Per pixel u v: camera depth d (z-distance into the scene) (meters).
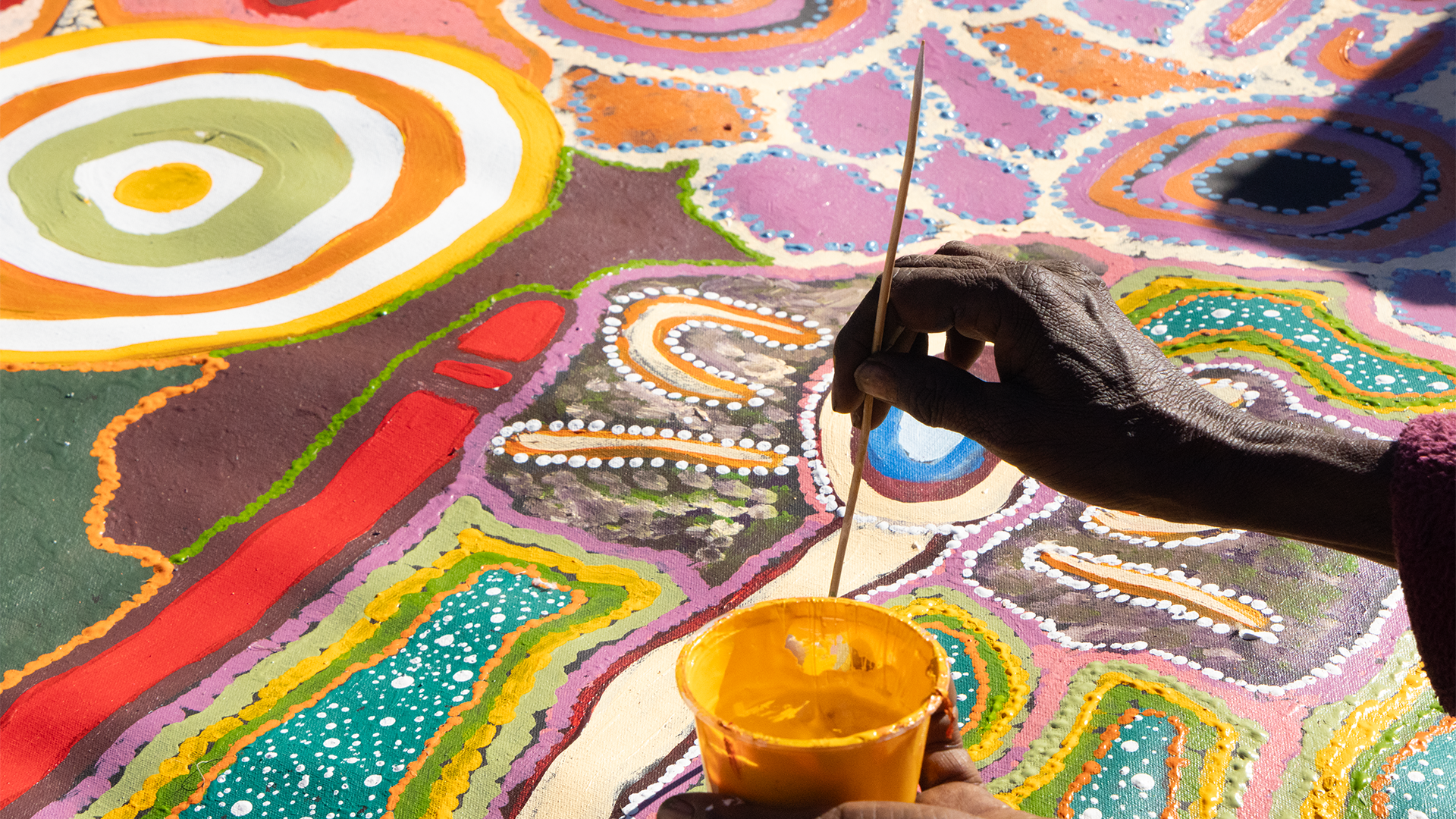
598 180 2.88
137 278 2.53
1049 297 1.00
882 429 2.13
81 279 2.51
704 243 2.70
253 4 3.46
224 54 3.25
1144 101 3.21
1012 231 2.75
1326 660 1.63
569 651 1.71
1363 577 1.76
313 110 3.04
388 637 1.75
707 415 2.18
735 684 0.98
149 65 3.19
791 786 0.83
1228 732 1.52
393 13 3.44
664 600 1.81
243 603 1.82
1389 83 3.22
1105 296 1.03
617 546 1.92
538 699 1.63
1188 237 2.70
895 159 3.00
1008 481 2.03
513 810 1.47
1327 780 1.44
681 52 3.34
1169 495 0.98
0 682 1.69
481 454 2.11
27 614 1.80
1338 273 2.55
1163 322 2.42
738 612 0.96
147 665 1.71
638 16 3.47
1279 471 0.94
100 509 1.99
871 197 2.87
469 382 2.26
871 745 0.82
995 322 1.02
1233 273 2.56
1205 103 3.19
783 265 2.63
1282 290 2.49
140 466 2.07
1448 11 3.45
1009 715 1.57
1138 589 1.78
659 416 2.18
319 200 2.76
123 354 2.31
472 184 2.84
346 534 1.95
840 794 0.84
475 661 1.70
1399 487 0.84
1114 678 1.62
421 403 2.21
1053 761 1.49
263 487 2.04
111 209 2.71
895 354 1.04
